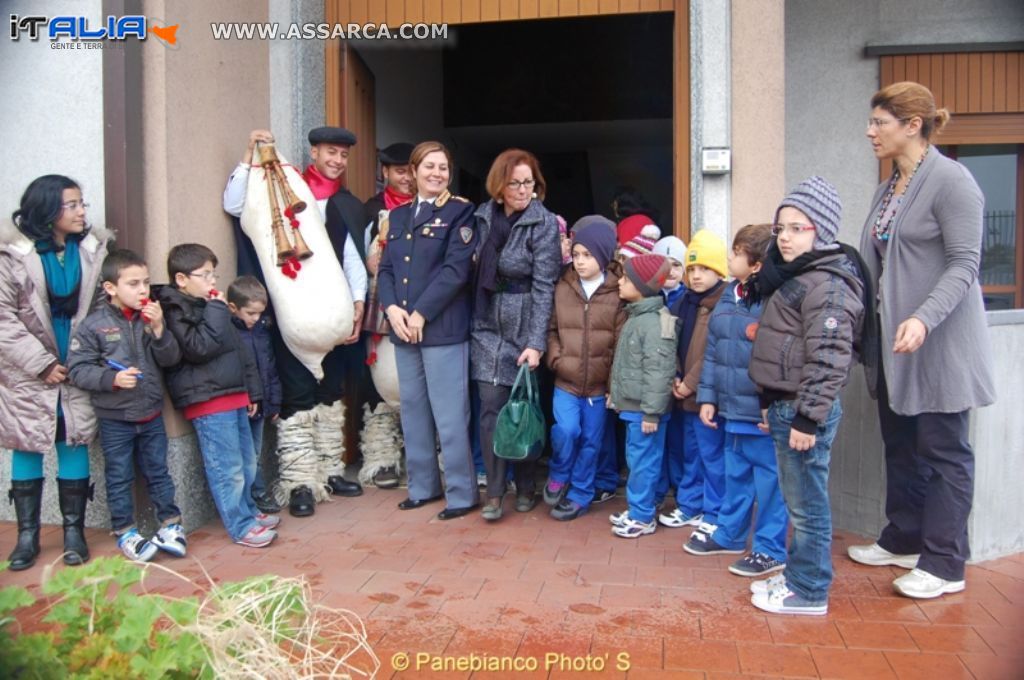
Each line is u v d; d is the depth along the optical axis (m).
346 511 4.77
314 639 2.23
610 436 4.90
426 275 4.54
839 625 3.22
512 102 9.01
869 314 3.29
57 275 3.88
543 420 4.41
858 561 3.88
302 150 5.27
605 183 10.85
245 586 2.03
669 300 4.62
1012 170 6.53
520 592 3.56
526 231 4.46
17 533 4.27
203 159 4.50
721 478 4.16
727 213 4.92
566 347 4.46
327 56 5.55
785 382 3.18
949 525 3.47
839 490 4.36
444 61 9.04
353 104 5.76
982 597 3.47
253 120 5.02
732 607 3.39
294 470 4.77
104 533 4.32
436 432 4.99
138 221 4.16
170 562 3.96
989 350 3.48
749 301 3.53
